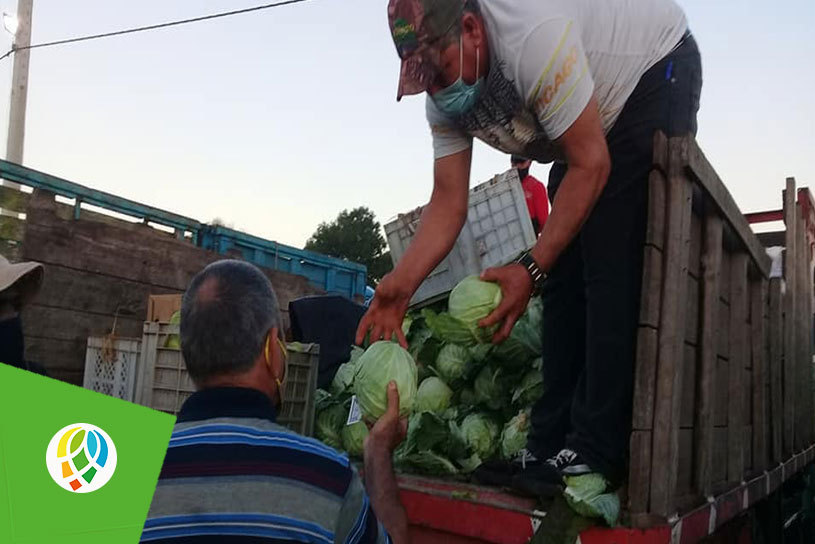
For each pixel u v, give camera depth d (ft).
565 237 7.66
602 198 8.19
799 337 17.19
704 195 8.77
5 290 8.95
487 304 7.78
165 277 18.20
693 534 8.11
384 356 8.33
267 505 4.69
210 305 5.31
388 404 7.88
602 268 8.02
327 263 28.55
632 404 7.66
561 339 9.12
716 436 10.05
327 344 14.42
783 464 13.87
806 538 17.25
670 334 7.59
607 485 7.28
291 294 22.11
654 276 7.59
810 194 18.85
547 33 7.23
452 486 8.23
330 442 12.09
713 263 9.08
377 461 7.21
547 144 8.95
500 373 10.45
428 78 7.85
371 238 160.04
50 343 15.42
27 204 15.87
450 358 10.64
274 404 5.65
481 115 8.45
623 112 8.36
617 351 7.72
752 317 12.29
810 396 18.31
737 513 10.08
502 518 7.56
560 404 9.01
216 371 5.31
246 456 4.85
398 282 8.84
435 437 9.23
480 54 7.72
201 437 4.90
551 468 7.63
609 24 8.00
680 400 7.94
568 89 7.34
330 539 4.79
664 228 7.79
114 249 16.88
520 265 7.72
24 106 54.08
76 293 16.02
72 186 17.35
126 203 19.33
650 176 7.80
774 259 17.42
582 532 7.08
